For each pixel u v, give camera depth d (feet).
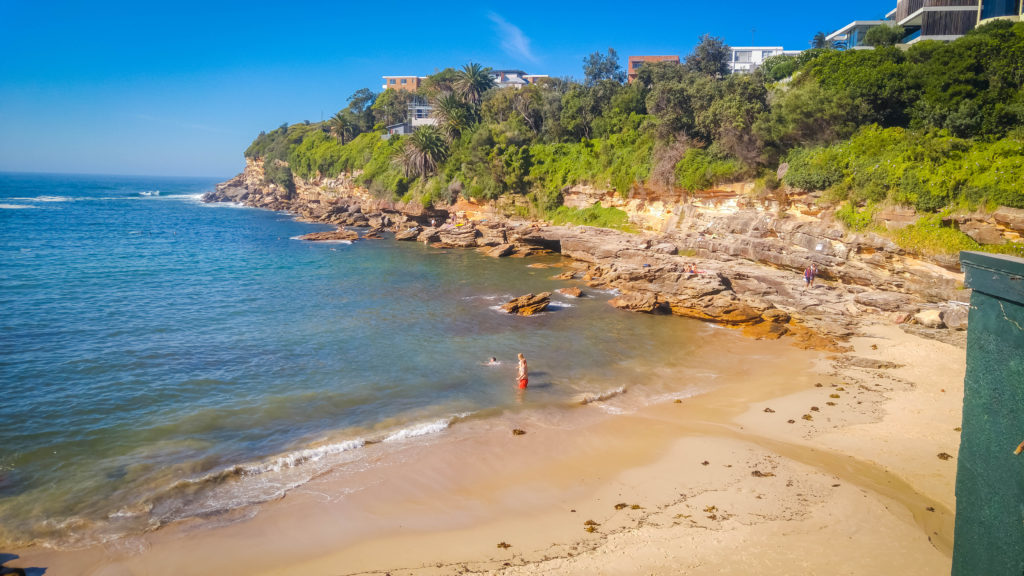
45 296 143.13
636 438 69.41
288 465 62.54
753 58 445.78
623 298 143.74
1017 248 110.01
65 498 55.72
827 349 104.78
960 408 76.02
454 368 96.63
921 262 123.03
